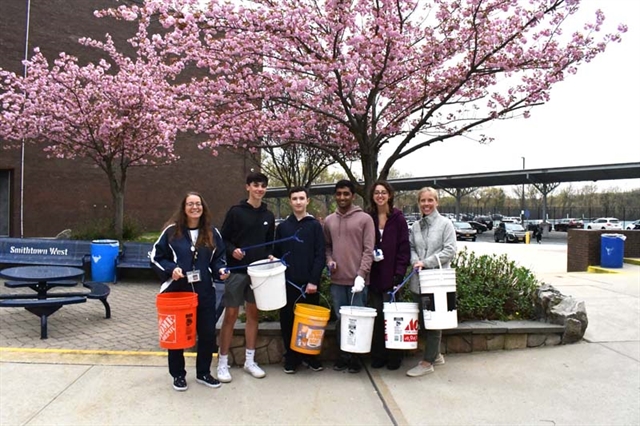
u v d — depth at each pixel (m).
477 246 24.42
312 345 4.32
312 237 4.49
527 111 7.35
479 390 4.09
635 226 40.53
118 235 13.87
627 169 33.56
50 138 14.09
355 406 3.79
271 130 8.05
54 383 4.15
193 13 6.20
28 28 19.52
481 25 6.53
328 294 5.32
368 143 6.97
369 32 6.50
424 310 4.29
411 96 7.53
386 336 4.29
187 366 4.69
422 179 45.53
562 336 5.21
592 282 9.31
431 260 4.39
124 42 22.41
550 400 3.89
